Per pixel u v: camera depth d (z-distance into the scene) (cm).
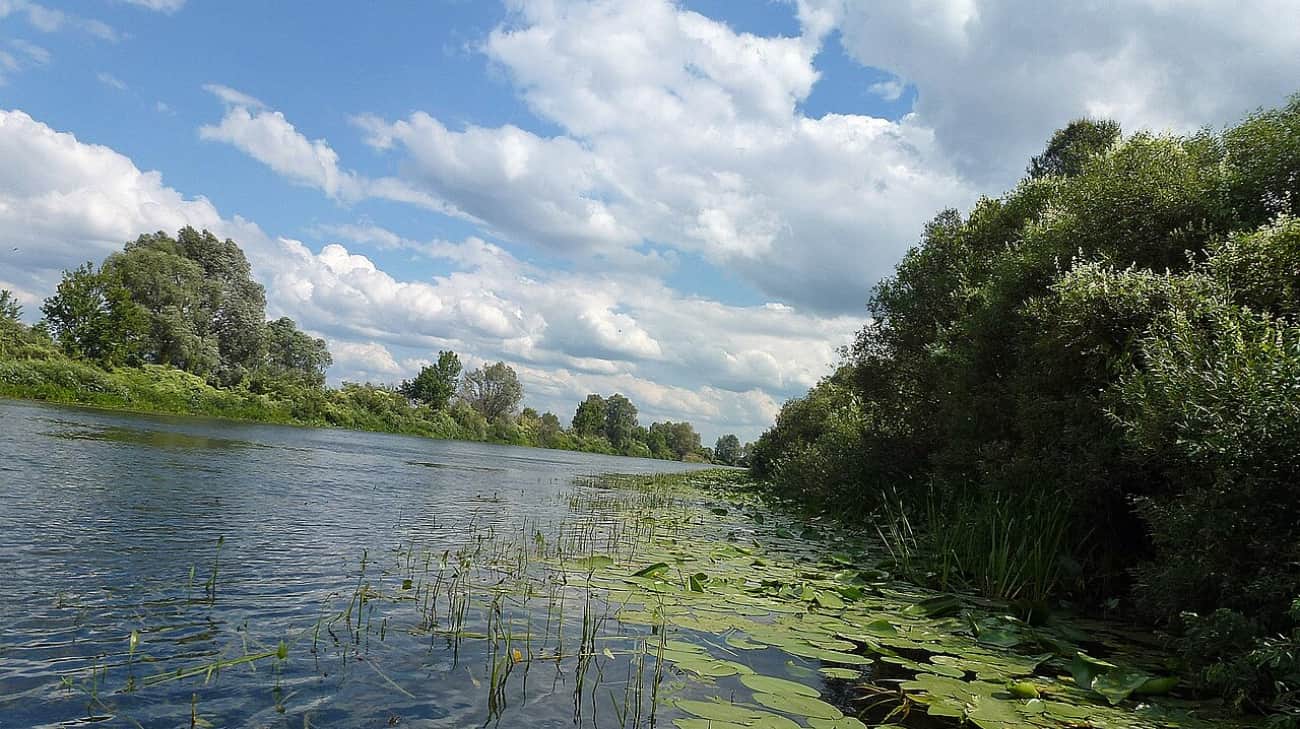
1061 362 842
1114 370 730
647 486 2536
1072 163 2017
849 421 2050
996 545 829
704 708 373
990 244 1443
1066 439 798
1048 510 817
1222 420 500
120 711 349
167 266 6044
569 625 540
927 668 471
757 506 2055
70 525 844
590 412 12175
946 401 1238
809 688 416
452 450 4969
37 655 423
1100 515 786
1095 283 770
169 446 2148
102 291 5378
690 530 1264
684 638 518
